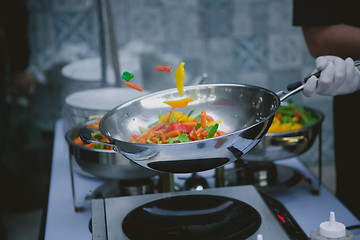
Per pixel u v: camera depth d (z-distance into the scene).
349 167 1.46
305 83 1.01
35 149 2.53
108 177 1.14
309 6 1.32
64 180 1.31
